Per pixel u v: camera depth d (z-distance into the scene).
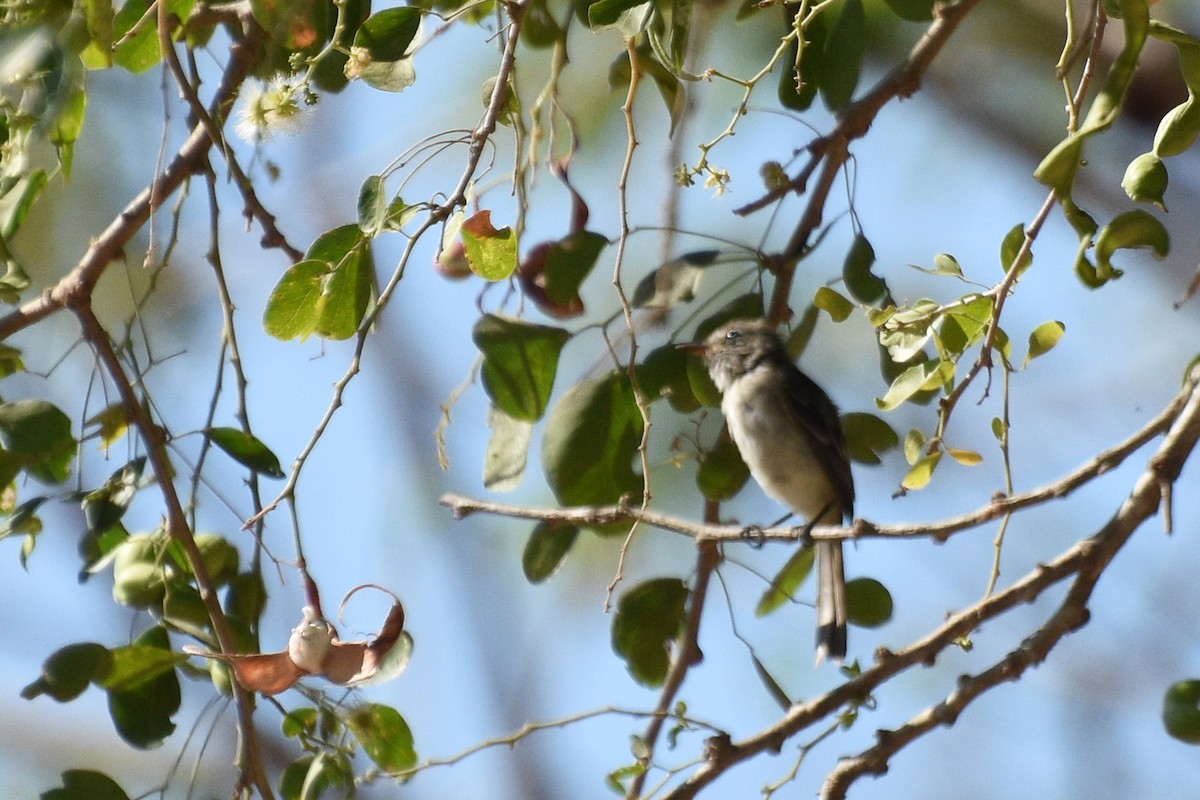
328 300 8.10
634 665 9.72
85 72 8.59
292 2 8.21
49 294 8.37
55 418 8.56
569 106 12.94
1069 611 8.41
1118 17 7.75
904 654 8.55
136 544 8.36
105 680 7.86
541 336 9.02
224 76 8.95
